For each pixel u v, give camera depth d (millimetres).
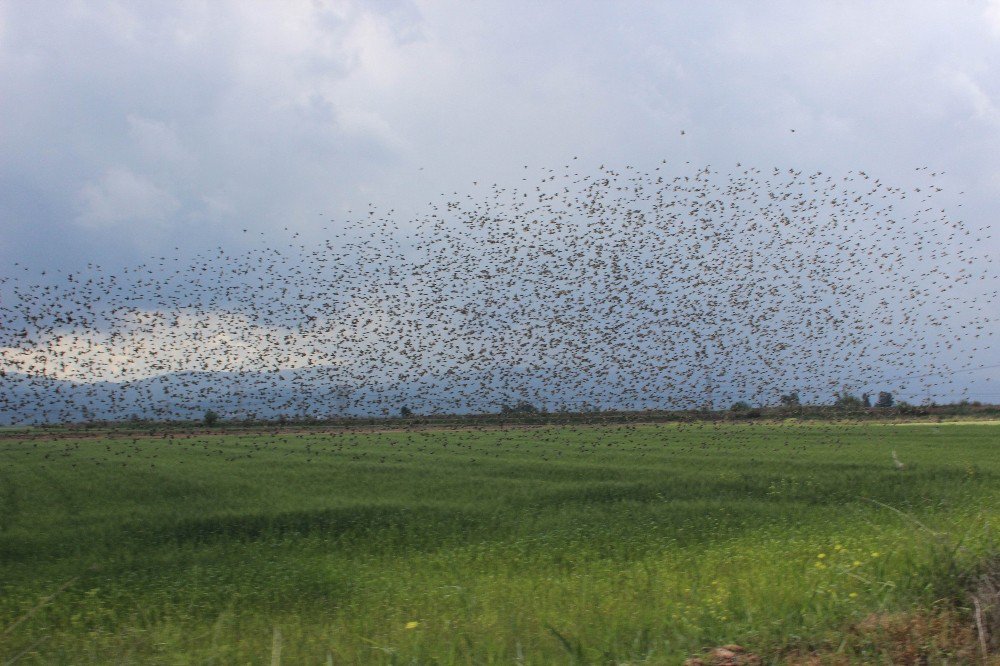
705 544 16922
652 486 25453
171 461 33656
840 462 31719
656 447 41094
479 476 28688
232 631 9891
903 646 7141
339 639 8719
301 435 50031
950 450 37906
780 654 7164
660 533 18547
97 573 15844
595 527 19250
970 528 10867
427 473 29516
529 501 23391
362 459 34781
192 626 10844
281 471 30031
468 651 7430
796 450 38781
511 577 13672
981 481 26156
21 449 39000
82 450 38656
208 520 20484
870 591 8648
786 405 63906
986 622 7504
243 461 33625
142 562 16750
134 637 9328
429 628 8562
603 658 7172
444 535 18922
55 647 9328
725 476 27469
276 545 18266
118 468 30875
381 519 20688
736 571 11711
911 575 8836
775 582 9828
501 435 50656
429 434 51812
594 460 34156
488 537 18703
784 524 18656
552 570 14523
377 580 13516
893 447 40031
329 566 15008
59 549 18062
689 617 8305
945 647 7023
